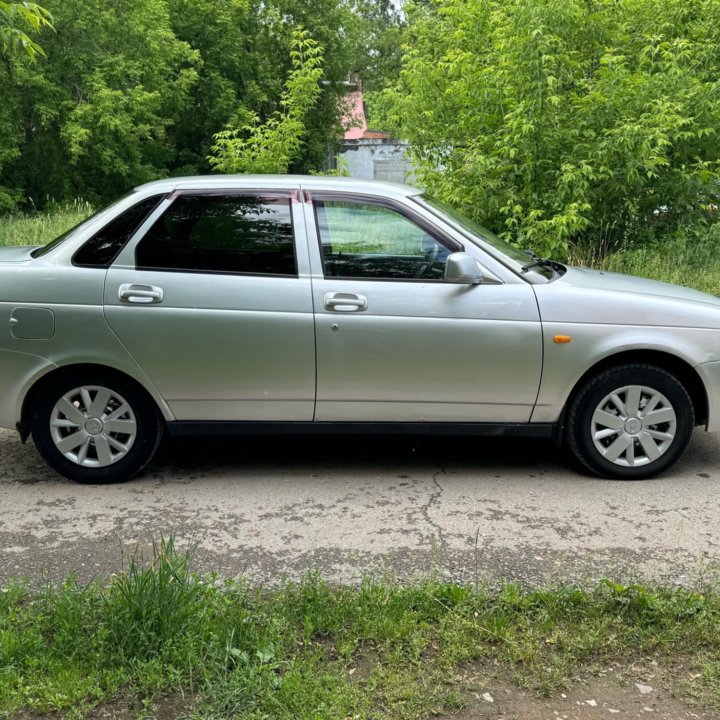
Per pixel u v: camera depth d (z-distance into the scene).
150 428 4.32
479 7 10.91
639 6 10.54
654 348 4.23
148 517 3.92
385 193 4.30
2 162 20.81
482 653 2.66
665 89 9.75
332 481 4.45
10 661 2.54
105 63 21.62
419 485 4.38
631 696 2.47
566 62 9.62
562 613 2.90
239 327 4.12
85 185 23.28
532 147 9.35
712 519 3.89
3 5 4.84
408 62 11.31
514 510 4.01
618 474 4.42
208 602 2.80
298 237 4.22
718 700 2.45
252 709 2.35
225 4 27.84
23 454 4.93
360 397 4.23
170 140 28.34
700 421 4.54
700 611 2.90
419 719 2.33
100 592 2.91
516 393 4.25
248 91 28.70
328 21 30.42
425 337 4.15
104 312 4.11
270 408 4.25
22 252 4.66
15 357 4.14
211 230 4.22
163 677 2.47
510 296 4.20
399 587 3.12
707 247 10.08
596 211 10.15
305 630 2.75
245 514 3.96
